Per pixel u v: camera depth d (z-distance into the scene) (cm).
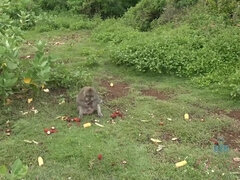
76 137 369
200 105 441
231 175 320
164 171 323
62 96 456
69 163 334
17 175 259
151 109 430
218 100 452
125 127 389
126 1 905
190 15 663
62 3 908
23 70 461
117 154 344
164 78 515
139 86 493
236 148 361
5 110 419
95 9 875
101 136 371
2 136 377
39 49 457
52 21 802
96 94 409
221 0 641
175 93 473
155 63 525
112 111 425
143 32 676
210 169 327
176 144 363
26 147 357
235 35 559
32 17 809
